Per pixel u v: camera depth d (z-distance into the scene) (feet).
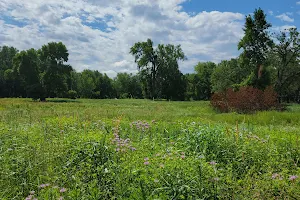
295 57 144.15
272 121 53.01
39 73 199.62
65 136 24.88
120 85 340.39
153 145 22.61
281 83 149.69
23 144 21.35
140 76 236.84
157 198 12.67
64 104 109.81
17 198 13.83
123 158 16.88
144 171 14.73
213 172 15.44
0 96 245.86
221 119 57.31
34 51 206.28
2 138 24.11
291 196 13.46
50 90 199.31
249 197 13.42
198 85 289.94
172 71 238.68
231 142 22.30
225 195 13.55
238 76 165.58
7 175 15.35
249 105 84.17
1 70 248.73
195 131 25.09
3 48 290.97
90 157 17.12
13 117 45.27
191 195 13.03
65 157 18.04
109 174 14.80
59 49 196.95
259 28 132.36
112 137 24.58
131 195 13.08
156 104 131.64
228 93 91.15
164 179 13.71
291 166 19.38
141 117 54.90
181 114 67.10
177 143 23.67
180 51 236.02
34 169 16.56
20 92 245.04
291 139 26.20
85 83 310.24
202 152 20.83
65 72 202.90
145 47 228.84
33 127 31.96
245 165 18.45
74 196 12.96
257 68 134.10
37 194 14.23
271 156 20.21
